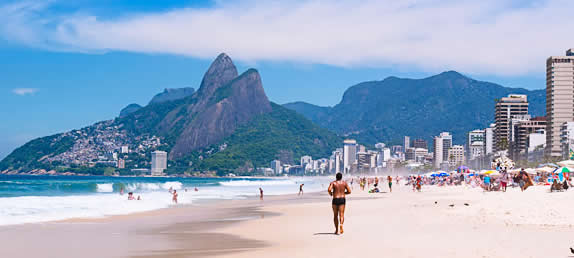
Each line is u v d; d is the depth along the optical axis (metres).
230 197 66.94
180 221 30.67
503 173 56.00
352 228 23.44
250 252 17.34
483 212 26.48
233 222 29.48
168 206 46.69
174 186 114.06
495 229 21.00
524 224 22.09
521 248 16.08
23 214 34.78
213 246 19.20
